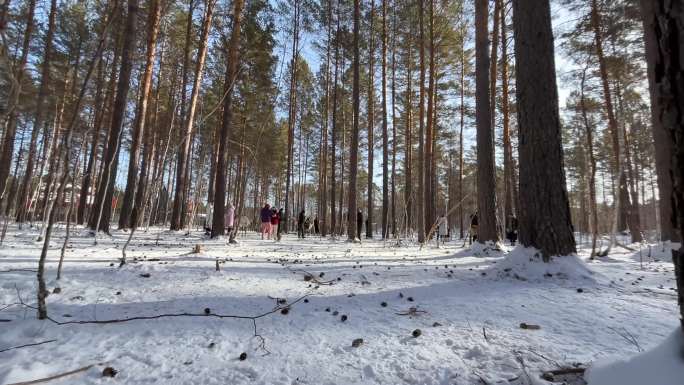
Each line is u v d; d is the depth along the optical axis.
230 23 13.96
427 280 4.88
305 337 2.66
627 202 15.93
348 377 2.04
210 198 22.92
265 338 2.63
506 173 14.37
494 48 13.34
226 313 3.20
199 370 2.12
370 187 20.66
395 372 2.10
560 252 4.81
